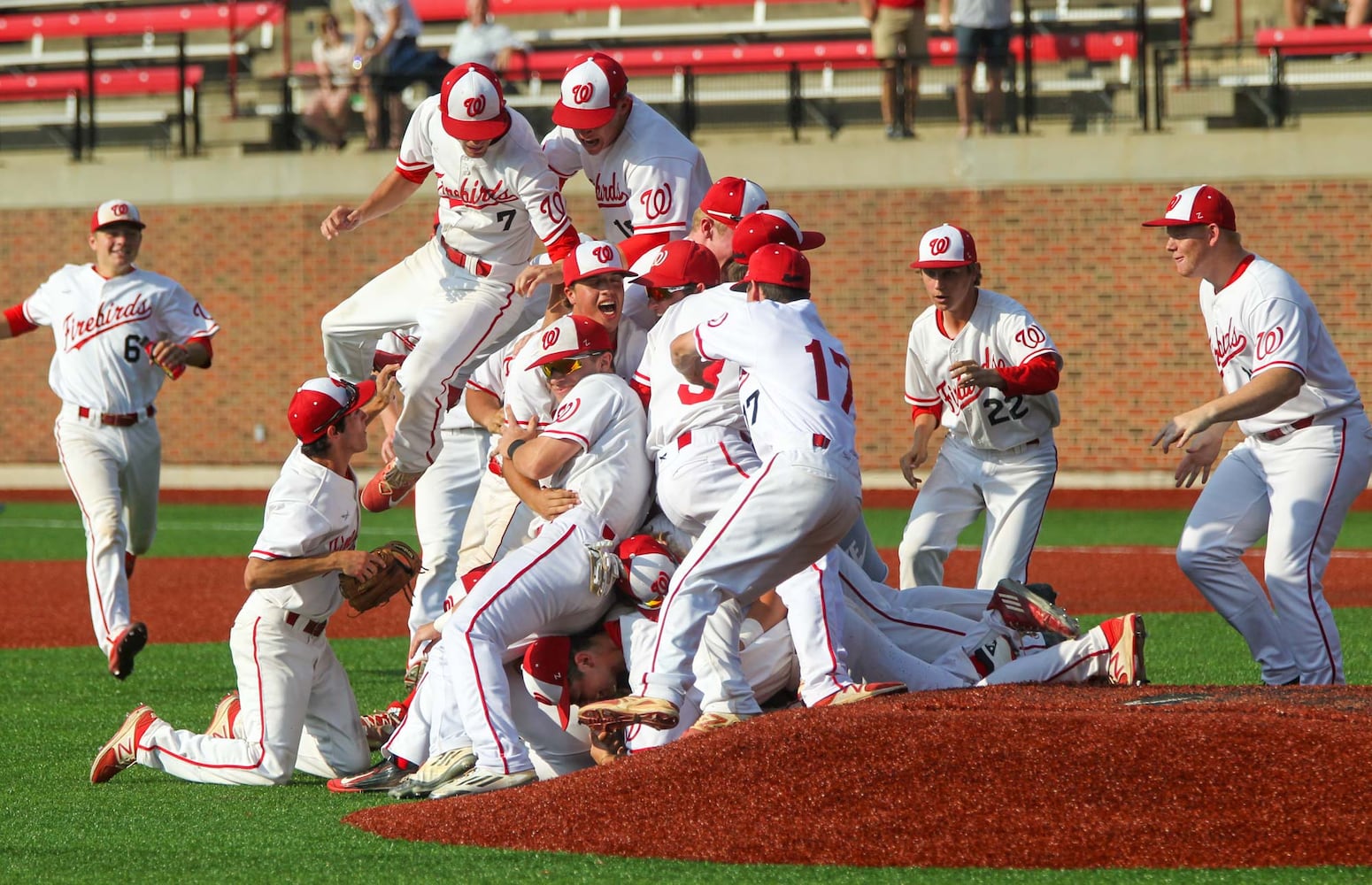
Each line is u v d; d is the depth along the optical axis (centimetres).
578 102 2705
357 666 3372
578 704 2220
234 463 8188
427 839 1884
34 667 3369
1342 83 7075
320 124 8219
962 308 2836
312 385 2188
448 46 9025
